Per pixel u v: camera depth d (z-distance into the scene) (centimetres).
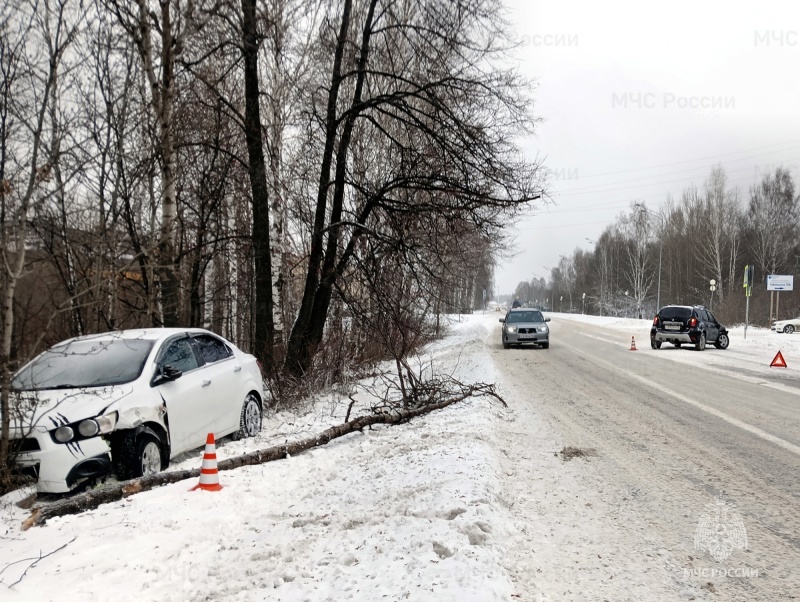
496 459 679
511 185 1262
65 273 969
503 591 356
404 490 555
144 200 1323
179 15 1073
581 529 480
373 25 1378
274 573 400
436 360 1962
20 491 566
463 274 1755
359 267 1355
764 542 452
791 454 718
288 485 630
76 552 450
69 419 587
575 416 980
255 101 1254
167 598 377
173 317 1092
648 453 730
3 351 582
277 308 1480
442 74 1318
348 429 862
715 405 1080
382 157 1769
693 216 6969
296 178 1636
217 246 1507
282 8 1397
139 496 581
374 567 392
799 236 6538
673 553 432
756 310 5119
